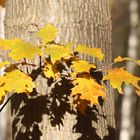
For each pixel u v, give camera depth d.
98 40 3.92
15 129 3.86
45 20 3.79
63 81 3.69
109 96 3.98
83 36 3.83
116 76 3.31
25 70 3.77
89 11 3.88
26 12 3.86
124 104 15.25
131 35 16.78
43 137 3.74
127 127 15.11
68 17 3.80
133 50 16.58
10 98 3.82
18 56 3.21
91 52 3.40
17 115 3.83
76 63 3.36
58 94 3.71
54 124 3.72
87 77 3.38
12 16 3.96
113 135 4.01
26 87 3.29
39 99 3.74
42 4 3.81
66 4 3.80
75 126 3.74
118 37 20.88
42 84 3.73
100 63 3.90
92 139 3.80
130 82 3.28
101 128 3.87
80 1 3.84
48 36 3.42
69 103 3.71
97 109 3.86
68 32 3.79
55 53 3.28
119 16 20.75
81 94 3.41
